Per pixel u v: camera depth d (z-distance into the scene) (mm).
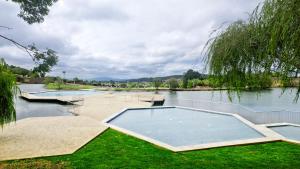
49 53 2830
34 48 2752
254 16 3072
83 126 8266
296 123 10414
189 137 8719
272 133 7348
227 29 3500
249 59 3295
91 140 6375
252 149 5656
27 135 6883
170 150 5480
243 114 13203
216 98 20734
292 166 4484
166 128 10273
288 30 2305
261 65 3145
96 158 4918
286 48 2426
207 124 10922
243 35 3271
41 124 8648
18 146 5738
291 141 6262
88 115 11836
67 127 8078
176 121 11711
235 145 5945
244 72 3443
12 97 6285
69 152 5273
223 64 3492
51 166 4203
